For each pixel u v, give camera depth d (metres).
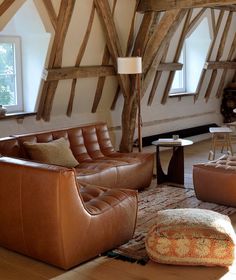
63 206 3.10
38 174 3.17
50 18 5.29
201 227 3.24
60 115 6.50
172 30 6.43
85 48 6.02
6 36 5.73
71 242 3.16
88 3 5.65
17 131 5.88
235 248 3.23
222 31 8.34
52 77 5.70
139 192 5.24
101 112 7.13
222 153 7.61
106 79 6.65
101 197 3.58
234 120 9.73
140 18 6.47
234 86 9.62
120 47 6.29
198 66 8.58
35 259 3.41
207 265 3.24
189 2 5.86
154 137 7.83
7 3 4.88
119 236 3.57
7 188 3.39
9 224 3.44
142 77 6.63
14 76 5.95
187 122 8.88
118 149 7.50
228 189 4.54
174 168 5.55
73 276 3.13
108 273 3.18
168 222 3.30
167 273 3.18
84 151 5.22
